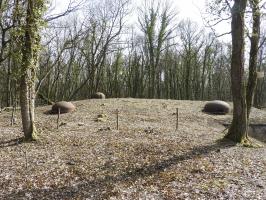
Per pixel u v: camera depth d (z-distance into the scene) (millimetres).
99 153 15547
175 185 11773
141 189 11508
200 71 62594
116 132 19734
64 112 27062
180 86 62312
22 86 17719
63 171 13391
